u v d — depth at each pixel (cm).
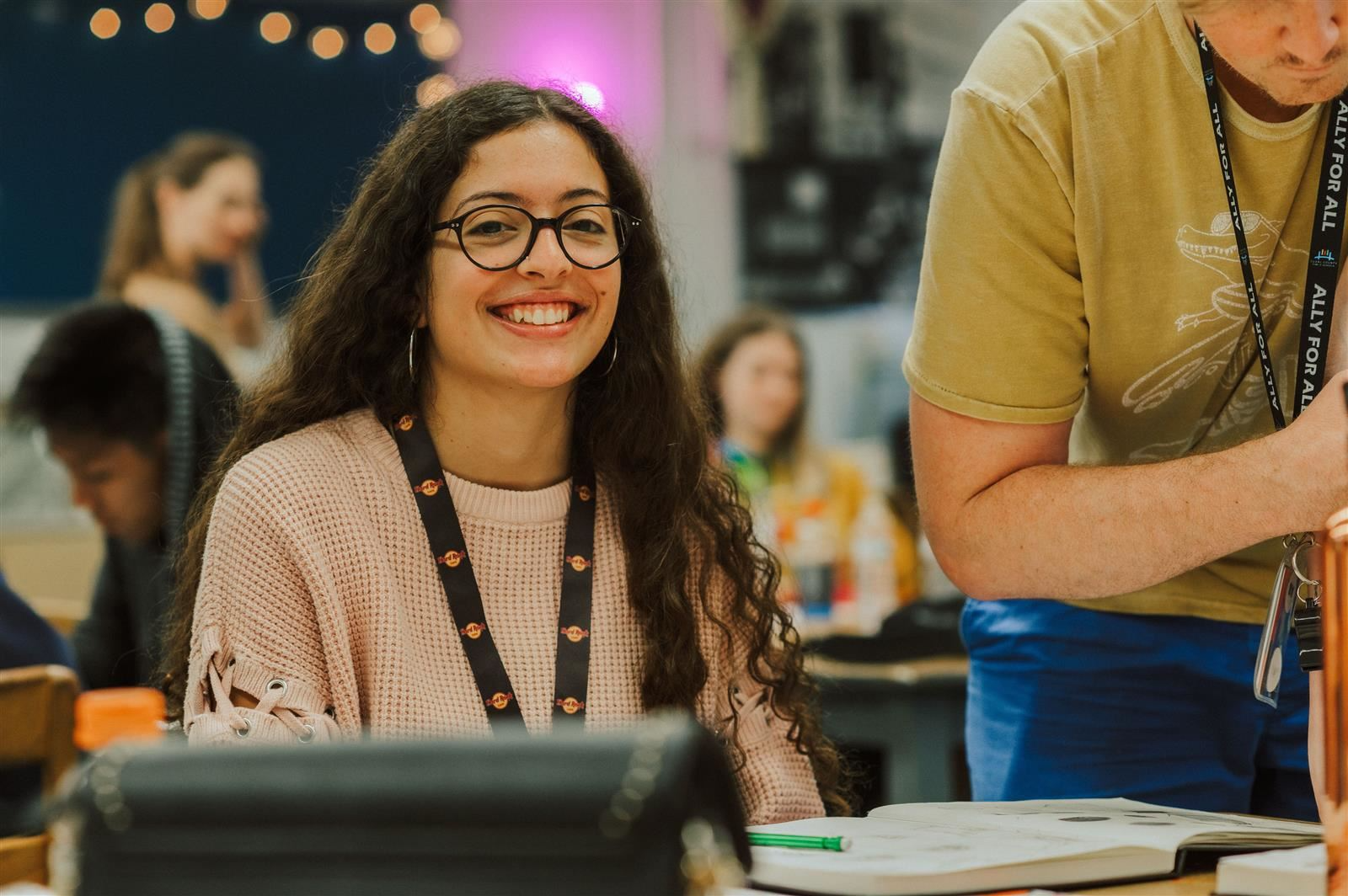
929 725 301
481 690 142
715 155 656
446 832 69
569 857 68
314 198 640
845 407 655
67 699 147
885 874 98
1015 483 147
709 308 651
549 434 153
